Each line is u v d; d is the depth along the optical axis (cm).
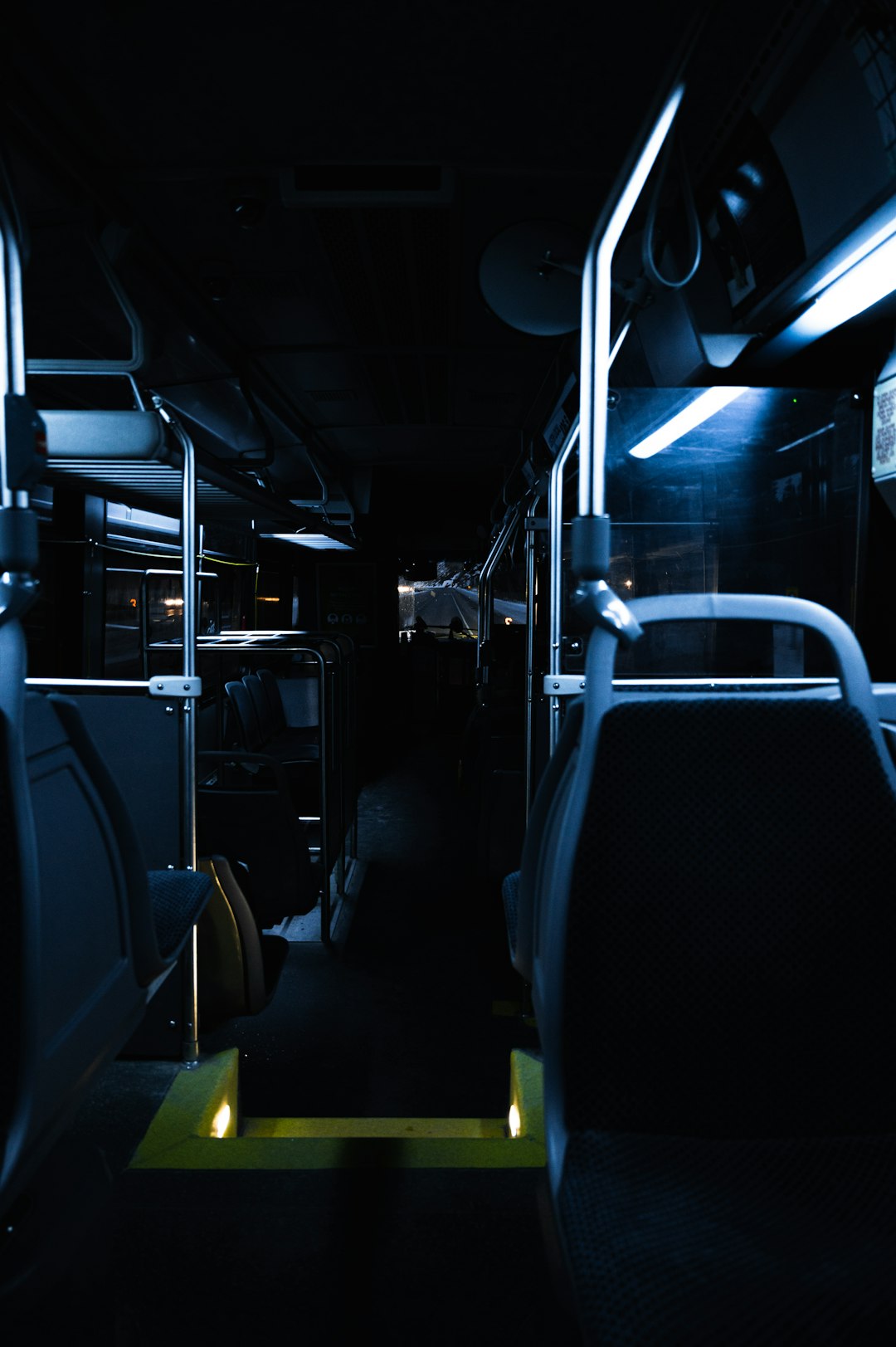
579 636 370
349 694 603
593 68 221
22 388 134
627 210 133
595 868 121
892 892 123
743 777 123
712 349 262
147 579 566
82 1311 157
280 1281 166
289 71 222
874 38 169
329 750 454
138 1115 234
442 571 2284
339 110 241
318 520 606
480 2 194
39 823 128
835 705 125
